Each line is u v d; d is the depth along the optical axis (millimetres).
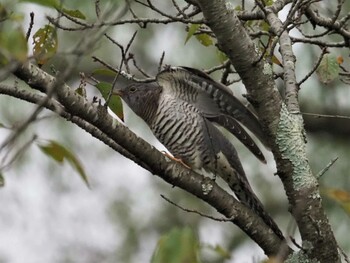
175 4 8758
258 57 8234
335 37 14656
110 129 8234
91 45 5980
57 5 6133
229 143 10594
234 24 8102
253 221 8914
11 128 6902
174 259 5055
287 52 8859
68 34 14148
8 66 5676
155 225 16766
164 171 8773
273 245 8906
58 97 7883
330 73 9141
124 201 17078
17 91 7992
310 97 16109
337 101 16375
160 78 9914
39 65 7844
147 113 10789
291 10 8406
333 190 7168
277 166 8445
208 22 8102
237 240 16141
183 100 10461
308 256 8297
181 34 15648
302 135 8445
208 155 10594
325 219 8281
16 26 5988
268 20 9023
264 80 8344
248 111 8945
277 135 8391
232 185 10727
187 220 16281
